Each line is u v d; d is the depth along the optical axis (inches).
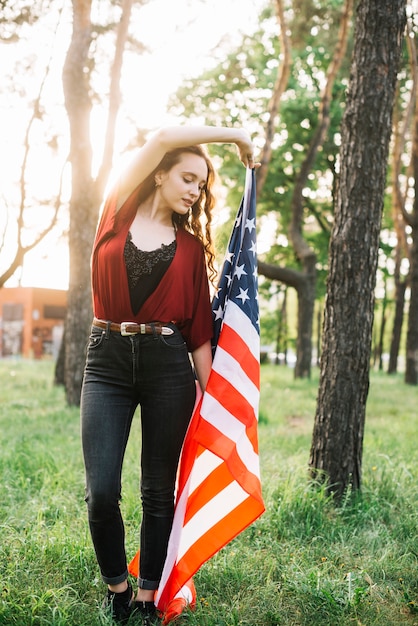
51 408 375.9
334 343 181.0
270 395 472.7
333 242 182.5
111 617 105.0
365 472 203.0
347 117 180.1
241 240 117.8
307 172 681.0
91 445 103.7
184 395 107.7
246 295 117.1
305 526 151.9
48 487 176.2
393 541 145.3
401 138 665.6
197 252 110.8
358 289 179.3
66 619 104.0
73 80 382.0
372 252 180.1
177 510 112.0
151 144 101.7
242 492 112.0
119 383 105.5
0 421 313.1
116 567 106.0
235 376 113.3
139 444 242.5
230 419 111.3
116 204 105.3
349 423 179.0
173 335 107.1
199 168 105.4
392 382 720.3
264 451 237.1
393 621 109.9
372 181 177.9
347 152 179.8
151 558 110.0
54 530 140.3
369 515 163.6
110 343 104.9
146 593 110.2
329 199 847.7
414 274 677.9
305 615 112.4
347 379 179.2
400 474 195.2
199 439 109.3
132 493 167.9
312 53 711.1
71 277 385.4
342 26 538.3
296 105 711.7
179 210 106.3
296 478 175.6
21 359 1294.3
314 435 184.1
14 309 1444.4
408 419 352.2
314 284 698.2
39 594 113.4
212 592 121.0
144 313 104.5
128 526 149.5
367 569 130.0
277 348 1191.6
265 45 722.8
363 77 177.8
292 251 885.8
